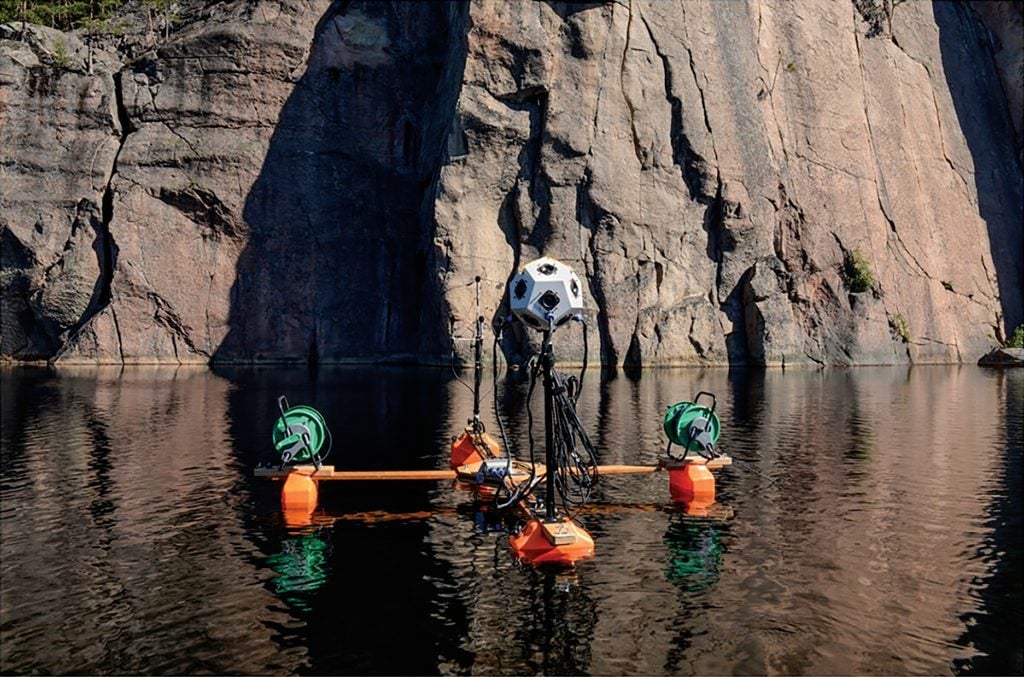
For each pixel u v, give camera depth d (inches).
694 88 1702.8
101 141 1768.0
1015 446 598.2
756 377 1341.0
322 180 1861.5
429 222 1700.3
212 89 1808.6
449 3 1931.6
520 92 1638.8
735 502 422.6
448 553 334.6
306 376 1362.0
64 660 235.0
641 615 265.9
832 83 1873.8
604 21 1658.5
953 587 291.0
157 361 1723.7
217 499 431.8
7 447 594.2
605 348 1615.4
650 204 1663.4
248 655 237.6
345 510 409.4
